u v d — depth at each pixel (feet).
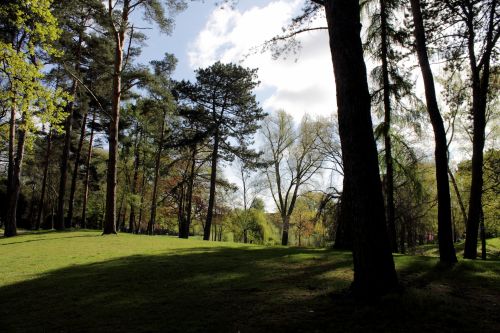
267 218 174.09
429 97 33.63
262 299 20.26
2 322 18.65
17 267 34.09
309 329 15.38
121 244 52.06
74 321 18.24
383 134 42.68
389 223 45.88
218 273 28.48
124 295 22.59
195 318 17.69
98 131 114.52
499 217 95.30
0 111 74.02
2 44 45.52
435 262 31.58
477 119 45.01
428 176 83.46
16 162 75.61
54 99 50.24
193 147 103.04
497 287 22.21
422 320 15.53
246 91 97.14
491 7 44.29
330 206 62.95
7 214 74.02
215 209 142.61
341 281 23.65
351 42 20.01
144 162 126.31
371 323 15.47
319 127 107.24
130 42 66.23
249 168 99.86
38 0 47.01
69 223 100.48
